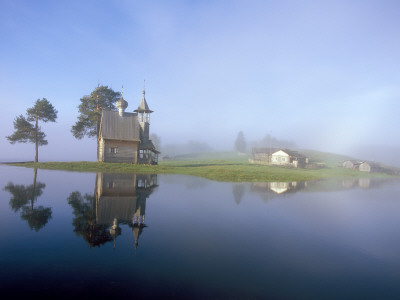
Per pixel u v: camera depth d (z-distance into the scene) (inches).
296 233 393.4
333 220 486.3
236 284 231.6
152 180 954.1
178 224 408.2
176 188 772.0
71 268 247.8
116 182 856.3
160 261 271.7
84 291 208.4
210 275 246.8
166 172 1316.4
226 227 402.9
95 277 232.7
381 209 617.3
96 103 1940.2
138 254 286.0
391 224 476.4
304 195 769.6
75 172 1160.8
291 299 211.5
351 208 612.7
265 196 698.8
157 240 333.4
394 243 369.4
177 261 273.9
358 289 234.7
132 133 1694.1
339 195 822.5
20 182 790.5
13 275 230.5
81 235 338.0
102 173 1154.7
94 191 666.8
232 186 861.8
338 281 248.8
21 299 193.9
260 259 291.0
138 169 1379.2
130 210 481.4
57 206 488.4
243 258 291.3
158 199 595.8
